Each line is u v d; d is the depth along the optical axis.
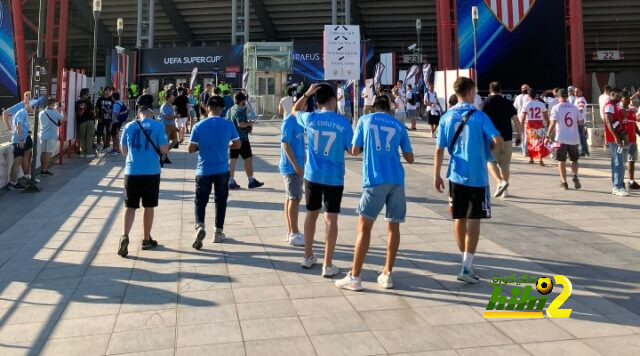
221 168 6.41
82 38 42.44
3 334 4.04
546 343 3.74
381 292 4.79
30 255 6.12
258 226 7.31
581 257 5.74
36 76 10.21
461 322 4.12
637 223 7.23
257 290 4.88
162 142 6.25
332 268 5.23
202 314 4.34
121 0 38.25
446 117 5.09
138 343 3.83
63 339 3.93
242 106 9.74
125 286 5.04
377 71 23.97
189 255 6.02
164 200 9.12
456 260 5.71
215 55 35.25
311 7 38.34
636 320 4.12
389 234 4.89
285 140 5.88
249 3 37.22
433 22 40.25
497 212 8.02
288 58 29.17
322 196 5.37
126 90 22.62
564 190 9.81
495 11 26.77
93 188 10.47
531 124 13.16
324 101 5.23
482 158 4.98
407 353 3.61
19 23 29.22
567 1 28.27
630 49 42.25
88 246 6.48
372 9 38.59
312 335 3.91
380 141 4.80
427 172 11.99
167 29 42.91
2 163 10.31
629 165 9.77
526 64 26.83
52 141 11.88
